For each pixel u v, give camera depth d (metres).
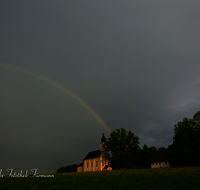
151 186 12.59
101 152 82.50
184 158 59.34
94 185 13.58
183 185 12.30
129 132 76.00
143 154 100.12
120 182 14.35
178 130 64.06
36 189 12.81
